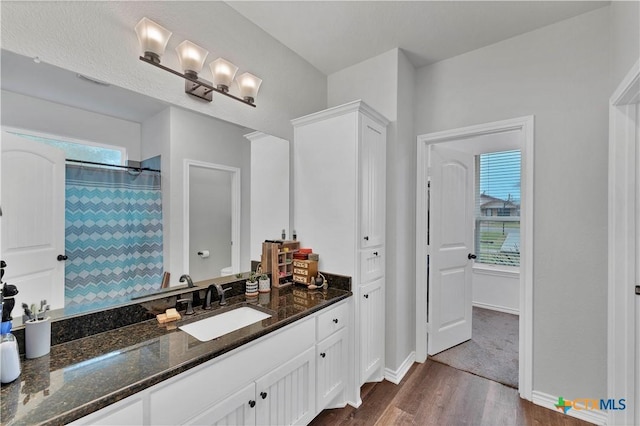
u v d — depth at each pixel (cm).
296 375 148
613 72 164
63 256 114
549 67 189
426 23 189
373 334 207
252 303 164
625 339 160
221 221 175
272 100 205
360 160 189
